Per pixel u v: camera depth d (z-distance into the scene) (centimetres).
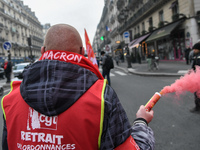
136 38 2762
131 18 2941
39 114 77
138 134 88
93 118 73
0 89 746
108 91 82
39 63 82
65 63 80
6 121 85
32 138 76
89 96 76
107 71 764
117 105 82
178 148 251
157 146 260
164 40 1891
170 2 1673
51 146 73
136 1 2544
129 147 78
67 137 72
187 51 1322
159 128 318
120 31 3912
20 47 4872
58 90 73
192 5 1359
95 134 73
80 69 81
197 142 263
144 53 2556
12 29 4384
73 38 89
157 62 1250
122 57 2959
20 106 82
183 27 1468
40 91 75
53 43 87
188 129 307
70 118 73
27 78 81
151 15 2155
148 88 682
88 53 509
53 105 72
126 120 84
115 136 76
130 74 1234
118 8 3831
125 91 657
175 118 357
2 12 3888
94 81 82
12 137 82
